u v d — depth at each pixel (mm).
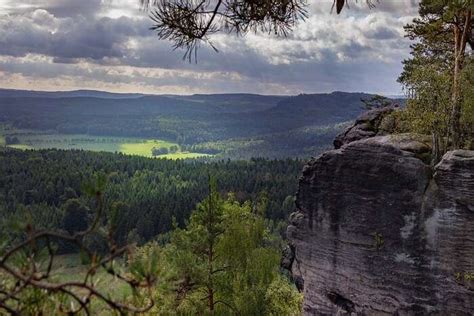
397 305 22781
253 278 23219
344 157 24672
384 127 30906
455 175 21609
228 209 24078
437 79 26516
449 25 33625
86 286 3012
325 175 25344
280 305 23953
